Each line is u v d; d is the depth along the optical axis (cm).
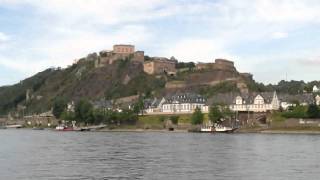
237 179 6731
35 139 18312
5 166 8362
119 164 8594
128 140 16950
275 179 6706
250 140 16225
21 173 7456
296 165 8256
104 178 6919
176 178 6869
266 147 12550
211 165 8338
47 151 11706
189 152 11038
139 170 7738
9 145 14225
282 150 11469
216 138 17975
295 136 19538
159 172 7488
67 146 13650
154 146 13300
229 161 8969
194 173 7338
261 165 8281
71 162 8994
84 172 7544
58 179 6856
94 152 11300
